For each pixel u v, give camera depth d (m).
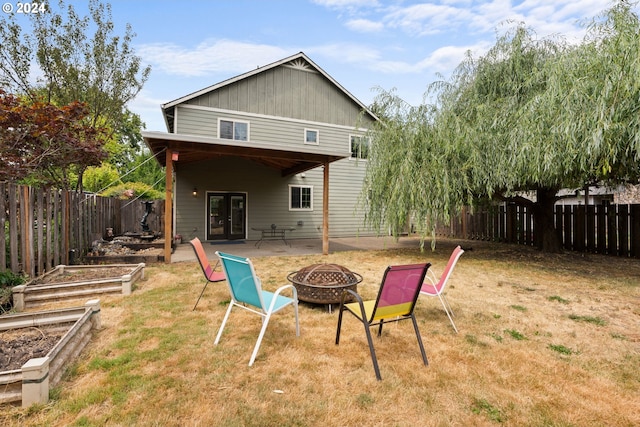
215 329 3.13
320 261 7.08
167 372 2.34
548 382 2.29
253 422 1.84
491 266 6.56
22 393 1.90
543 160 5.04
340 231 12.77
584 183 6.71
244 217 11.34
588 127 4.53
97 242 7.49
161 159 8.90
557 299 4.25
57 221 5.16
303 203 12.25
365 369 2.43
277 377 2.30
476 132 6.04
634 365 2.54
